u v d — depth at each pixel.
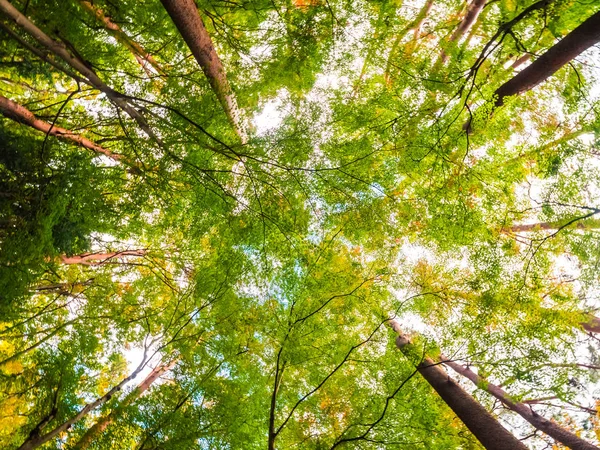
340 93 6.51
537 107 7.34
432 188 6.85
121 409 5.15
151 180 5.70
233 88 6.10
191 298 6.51
